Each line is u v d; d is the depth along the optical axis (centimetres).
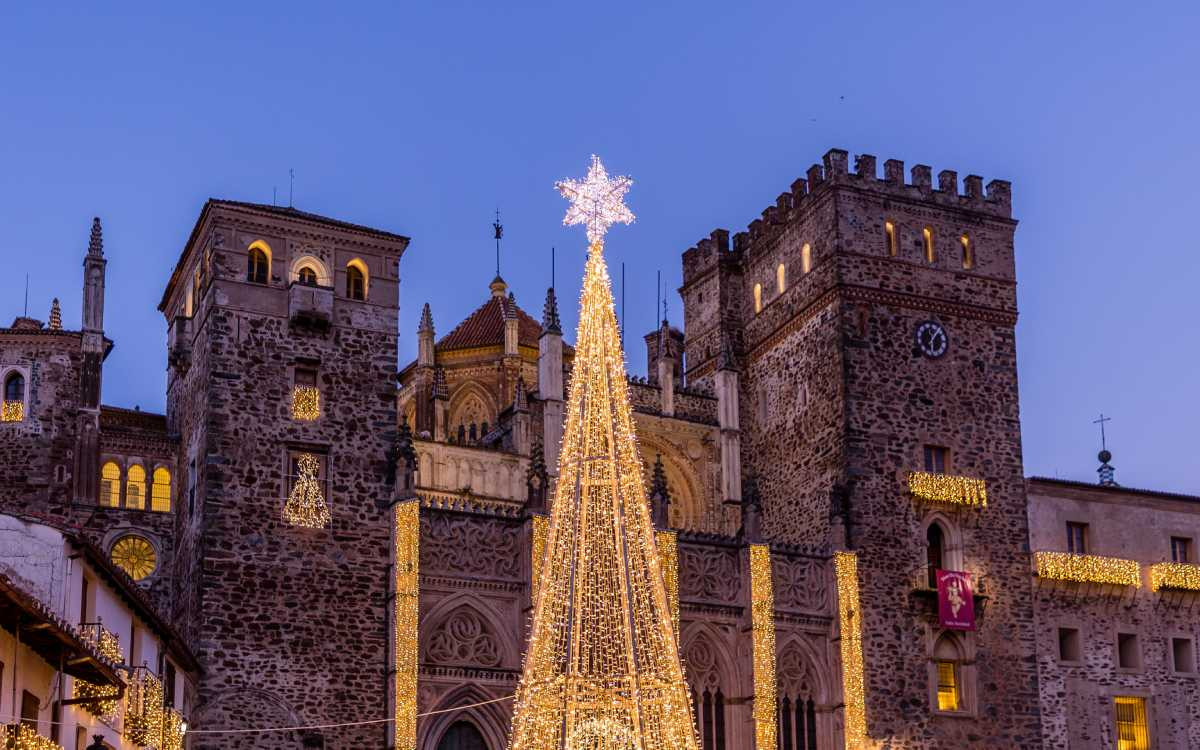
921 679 7300
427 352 9356
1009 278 8175
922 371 7825
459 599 6494
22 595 3531
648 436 8144
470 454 7581
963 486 7662
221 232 6588
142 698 4875
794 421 8044
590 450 6262
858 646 7131
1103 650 7888
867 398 7656
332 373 6631
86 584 4553
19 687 3850
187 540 6550
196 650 6103
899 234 7981
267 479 6384
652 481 7575
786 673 7044
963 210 8169
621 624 6266
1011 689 7481
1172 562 8212
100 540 6738
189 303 7075
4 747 3609
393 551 6438
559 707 5997
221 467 6309
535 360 9738
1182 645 8131
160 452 7031
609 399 6294
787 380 8162
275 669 6159
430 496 7362
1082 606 7912
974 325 8031
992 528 7731
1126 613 8012
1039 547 7925
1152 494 8250
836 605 7162
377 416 6669
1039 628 7769
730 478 8231
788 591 7156
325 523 6419
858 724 7000
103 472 6925
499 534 6656
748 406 8519
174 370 7244
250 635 6159
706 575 7000
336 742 6172
